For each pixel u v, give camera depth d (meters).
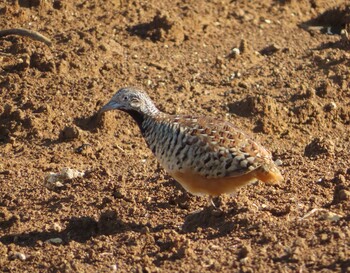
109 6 55.50
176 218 32.09
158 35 52.97
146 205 33.56
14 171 39.31
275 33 55.53
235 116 44.97
